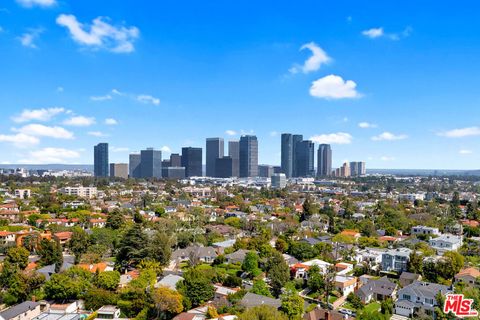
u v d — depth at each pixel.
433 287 93.75
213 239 155.88
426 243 144.50
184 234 149.38
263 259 119.19
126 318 81.69
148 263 106.50
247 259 112.94
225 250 134.00
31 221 177.12
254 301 85.06
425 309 87.00
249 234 172.88
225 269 118.44
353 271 117.56
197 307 86.62
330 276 99.62
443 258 112.25
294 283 104.50
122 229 162.38
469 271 104.62
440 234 163.25
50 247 113.25
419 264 110.94
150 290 86.62
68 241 140.62
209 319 77.56
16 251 108.69
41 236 139.88
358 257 130.50
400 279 106.00
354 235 164.62
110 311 82.31
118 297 87.75
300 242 138.75
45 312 80.38
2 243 137.00
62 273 93.25
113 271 96.31
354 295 94.50
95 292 87.94
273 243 149.88
